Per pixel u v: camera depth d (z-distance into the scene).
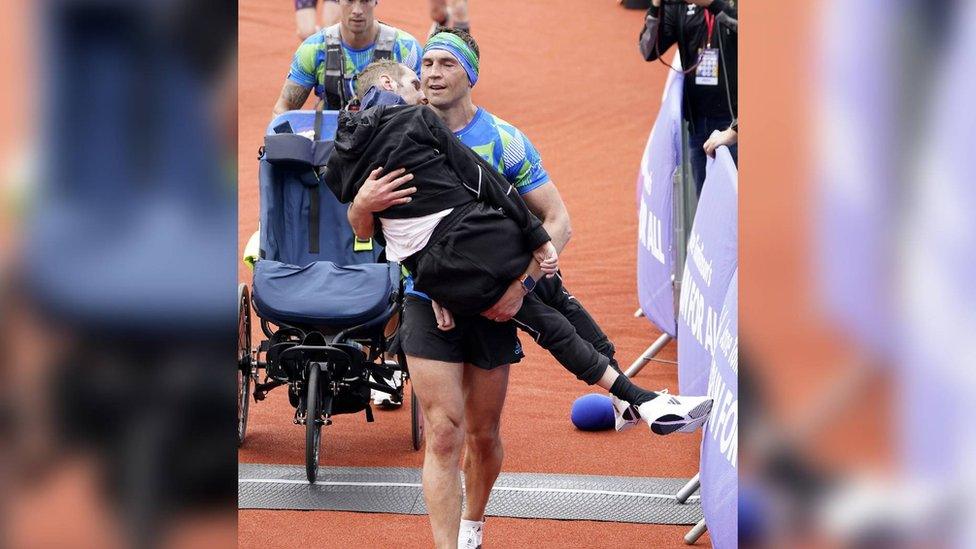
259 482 19.53
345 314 19.11
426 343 14.38
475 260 13.73
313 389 19.11
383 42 23.34
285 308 19.17
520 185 15.31
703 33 23.08
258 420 23.17
